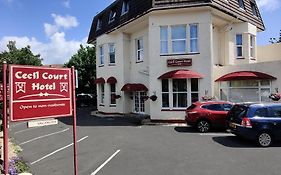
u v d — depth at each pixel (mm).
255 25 22906
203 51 18703
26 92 5879
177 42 19312
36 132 17109
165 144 11859
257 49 24031
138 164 8984
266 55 23312
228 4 20188
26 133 16938
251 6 25109
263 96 17125
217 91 18875
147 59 21938
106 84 25969
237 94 18156
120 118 22531
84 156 10414
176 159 9430
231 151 10344
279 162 8805
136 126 17766
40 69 6078
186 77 18203
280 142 11820
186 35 19047
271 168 8203
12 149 11953
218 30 21766
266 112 11148
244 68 17844
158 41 19406
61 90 6363
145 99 20531
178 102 19078
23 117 5816
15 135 16375
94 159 9883
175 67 19156
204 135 13844
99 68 27359
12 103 5703
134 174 8008
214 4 18125
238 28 21406
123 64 24172
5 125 5598
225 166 8492
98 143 12656
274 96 15594
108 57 25844
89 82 40812
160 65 19391
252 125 10977
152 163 9031
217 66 19031
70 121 21719
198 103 15305
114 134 14867
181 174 7863
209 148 10898
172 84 19109
